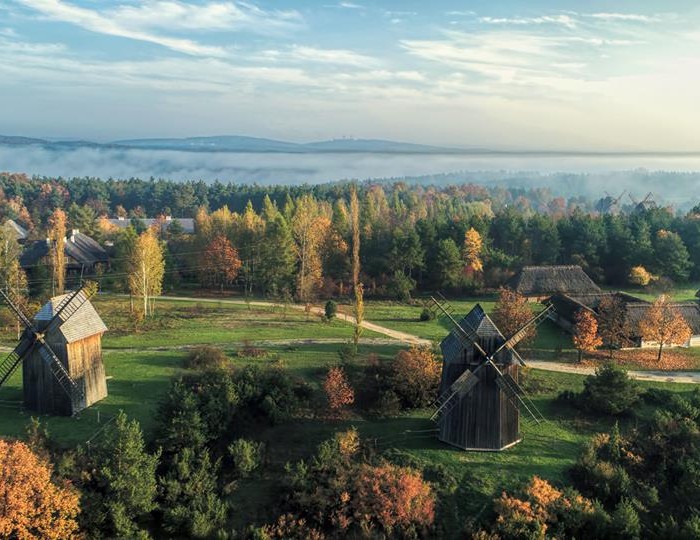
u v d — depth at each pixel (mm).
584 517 34094
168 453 39312
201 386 44625
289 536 34031
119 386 50781
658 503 37594
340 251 104625
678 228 117125
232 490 37969
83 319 46531
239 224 114438
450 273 100250
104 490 34656
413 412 48750
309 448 42469
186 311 83688
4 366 47906
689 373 58500
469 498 37281
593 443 41781
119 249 102625
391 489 35281
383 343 67312
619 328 66062
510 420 42875
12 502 29875
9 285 77125
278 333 71250
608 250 110375
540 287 90812
